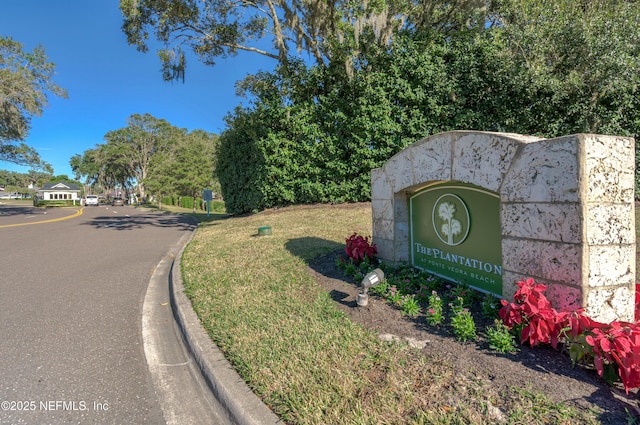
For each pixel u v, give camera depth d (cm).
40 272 675
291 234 849
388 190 490
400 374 245
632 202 267
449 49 1130
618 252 260
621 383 217
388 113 1168
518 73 947
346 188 1253
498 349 259
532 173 285
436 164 397
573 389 213
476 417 197
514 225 304
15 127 2534
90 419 242
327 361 270
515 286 304
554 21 905
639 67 837
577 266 251
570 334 240
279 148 1342
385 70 1183
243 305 405
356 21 1138
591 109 930
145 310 468
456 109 1098
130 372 307
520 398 208
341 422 204
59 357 333
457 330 284
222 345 312
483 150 334
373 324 329
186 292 478
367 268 486
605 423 184
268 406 228
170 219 2097
